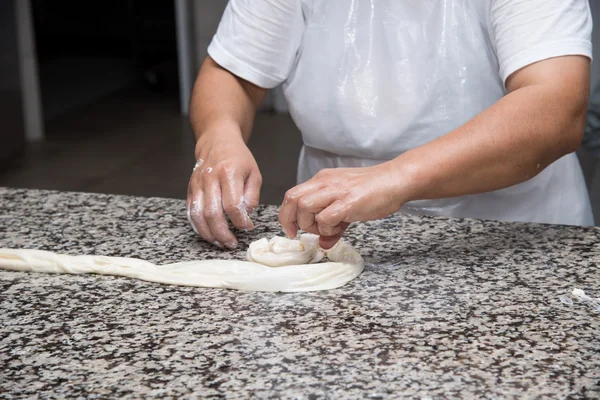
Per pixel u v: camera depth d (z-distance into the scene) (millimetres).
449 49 1357
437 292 1007
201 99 1454
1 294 1032
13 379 824
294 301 991
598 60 3668
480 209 1488
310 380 808
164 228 1273
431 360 839
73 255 1151
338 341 884
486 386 791
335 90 1418
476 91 1373
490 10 1294
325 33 1421
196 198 1210
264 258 1082
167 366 842
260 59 1453
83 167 4199
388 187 1040
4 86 4410
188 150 4445
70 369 841
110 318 957
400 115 1395
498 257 1120
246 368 833
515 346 867
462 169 1069
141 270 1074
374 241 1191
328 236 1066
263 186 3844
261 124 4949
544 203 1491
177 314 963
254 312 963
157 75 5758
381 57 1393
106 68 6438
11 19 4410
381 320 933
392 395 778
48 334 919
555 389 785
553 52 1149
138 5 6102
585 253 1130
